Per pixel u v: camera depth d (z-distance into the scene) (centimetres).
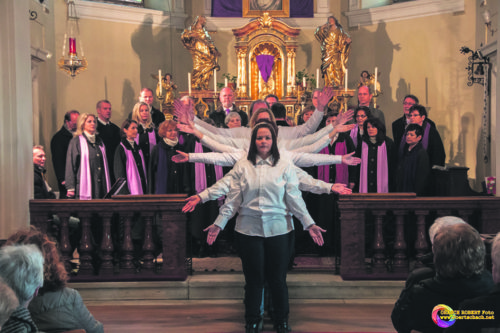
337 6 998
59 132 675
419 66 899
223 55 1003
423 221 471
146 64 936
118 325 414
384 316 429
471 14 838
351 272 473
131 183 555
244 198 376
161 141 555
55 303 274
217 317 430
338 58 877
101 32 884
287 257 384
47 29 804
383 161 547
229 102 685
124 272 477
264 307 440
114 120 899
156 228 550
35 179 557
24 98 486
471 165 831
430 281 246
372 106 838
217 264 530
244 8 996
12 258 222
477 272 236
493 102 743
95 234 527
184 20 987
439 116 877
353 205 469
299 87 912
